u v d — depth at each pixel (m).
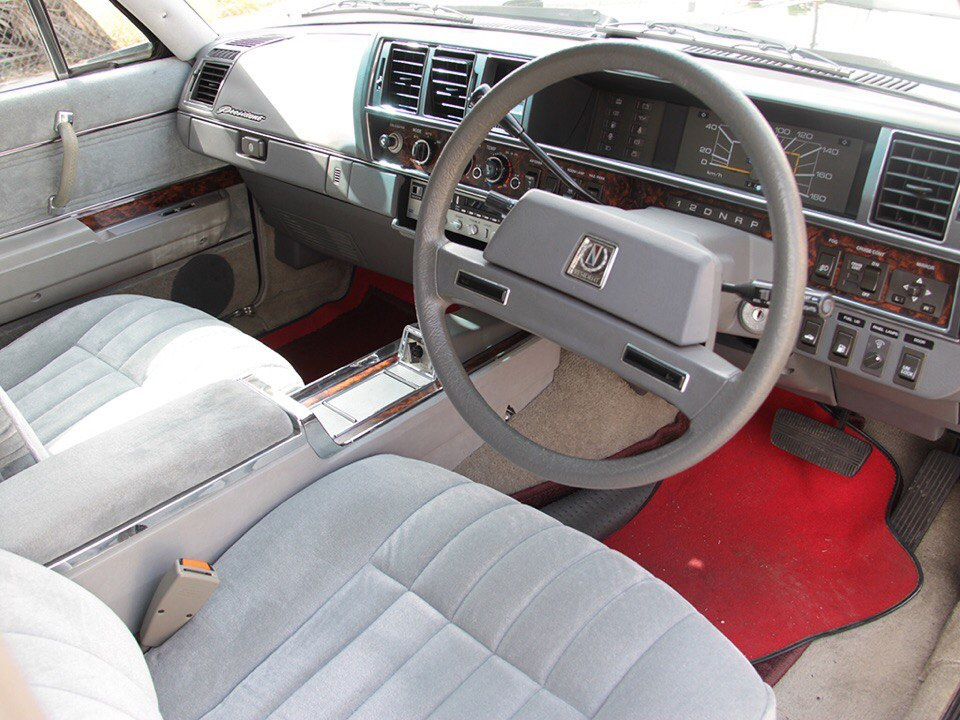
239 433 1.21
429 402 1.47
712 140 1.42
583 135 1.61
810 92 1.28
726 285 0.99
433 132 1.77
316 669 1.05
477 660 1.03
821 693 1.58
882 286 1.25
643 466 1.00
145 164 2.17
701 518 1.94
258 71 2.06
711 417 0.94
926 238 1.19
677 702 0.95
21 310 2.00
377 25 2.03
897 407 1.54
